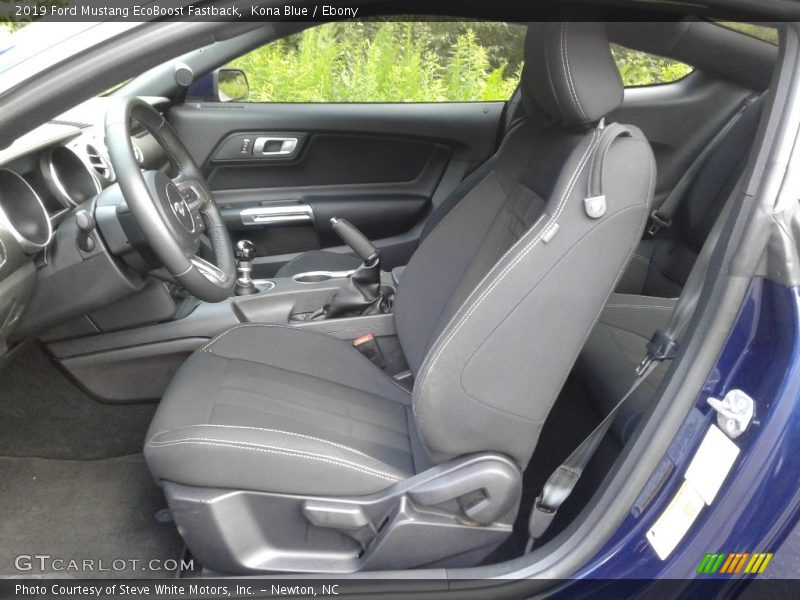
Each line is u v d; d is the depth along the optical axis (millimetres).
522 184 1575
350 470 1328
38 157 1730
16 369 1968
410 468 1420
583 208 1165
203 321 1999
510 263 1187
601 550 1246
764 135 1113
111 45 987
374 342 1938
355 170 2795
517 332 1207
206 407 1440
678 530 1188
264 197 2744
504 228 1570
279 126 2660
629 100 2467
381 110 2729
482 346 1212
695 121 2465
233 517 1338
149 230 1448
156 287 1935
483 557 1372
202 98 2617
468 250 1685
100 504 1856
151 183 1518
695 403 1179
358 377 1751
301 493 1334
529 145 1601
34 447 2020
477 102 2785
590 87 1231
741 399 1120
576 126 1343
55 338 1957
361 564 1355
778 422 1092
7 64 995
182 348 1998
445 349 1217
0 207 1425
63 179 1853
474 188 1741
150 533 1769
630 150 1171
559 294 1190
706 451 1160
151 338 1979
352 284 2025
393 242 2852
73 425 2029
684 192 2326
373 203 2803
